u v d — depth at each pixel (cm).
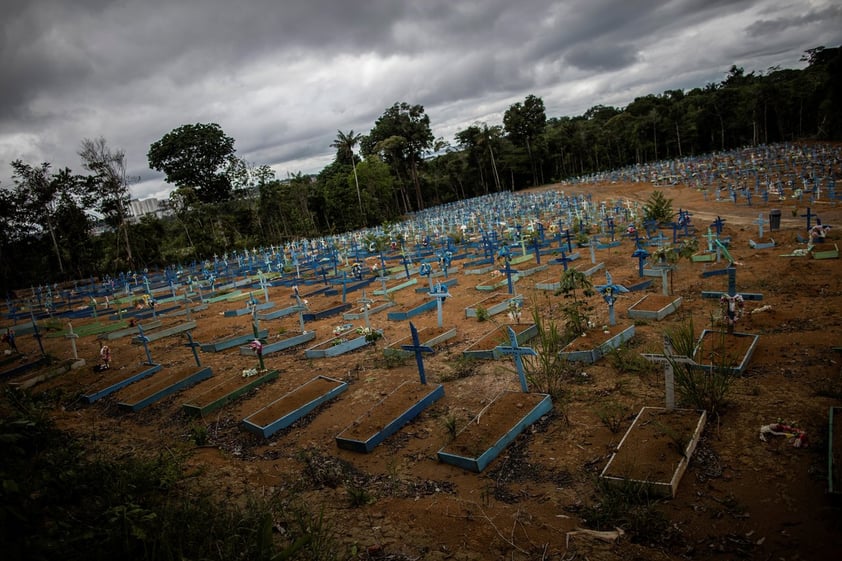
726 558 444
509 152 10700
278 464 769
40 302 3475
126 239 5075
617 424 693
